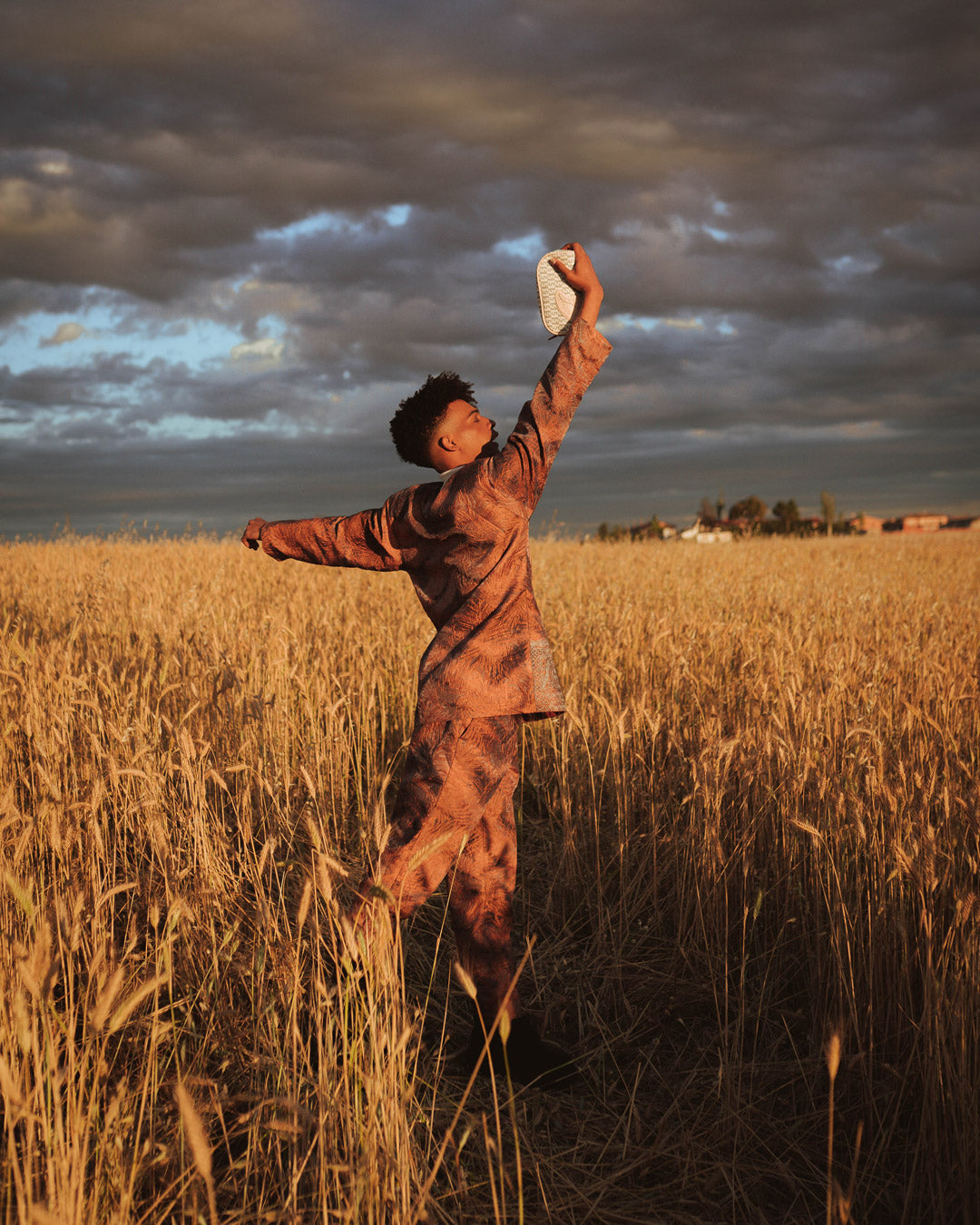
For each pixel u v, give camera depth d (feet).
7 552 43.80
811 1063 8.66
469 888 8.68
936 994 7.34
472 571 8.52
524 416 8.45
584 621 22.65
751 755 12.39
